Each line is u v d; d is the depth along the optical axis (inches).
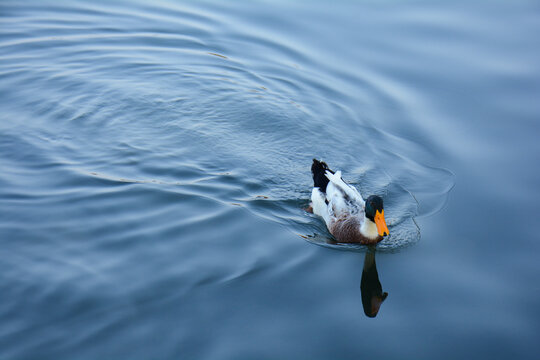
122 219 343.6
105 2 644.1
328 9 614.2
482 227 349.7
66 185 372.8
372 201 334.3
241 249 323.9
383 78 507.5
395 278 311.3
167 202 362.3
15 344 253.1
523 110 466.0
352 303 289.1
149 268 303.7
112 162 401.7
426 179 398.0
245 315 275.1
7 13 607.5
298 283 300.4
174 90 494.6
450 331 273.1
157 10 626.5
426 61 527.2
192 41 568.4
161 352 251.4
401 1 631.2
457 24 582.9
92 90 487.8
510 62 523.5
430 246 335.3
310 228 356.2
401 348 262.1
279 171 405.4
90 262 306.3
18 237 322.7
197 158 412.5
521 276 309.9
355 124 457.1
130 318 269.6
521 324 277.9
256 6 625.3
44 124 440.8
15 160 395.2
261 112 469.7
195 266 307.1
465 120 456.4
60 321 266.8
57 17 607.5
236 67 529.0
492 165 408.8
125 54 544.7
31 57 530.3
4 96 471.5
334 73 516.4
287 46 553.9
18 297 279.4
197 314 274.1
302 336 265.1
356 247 341.1
